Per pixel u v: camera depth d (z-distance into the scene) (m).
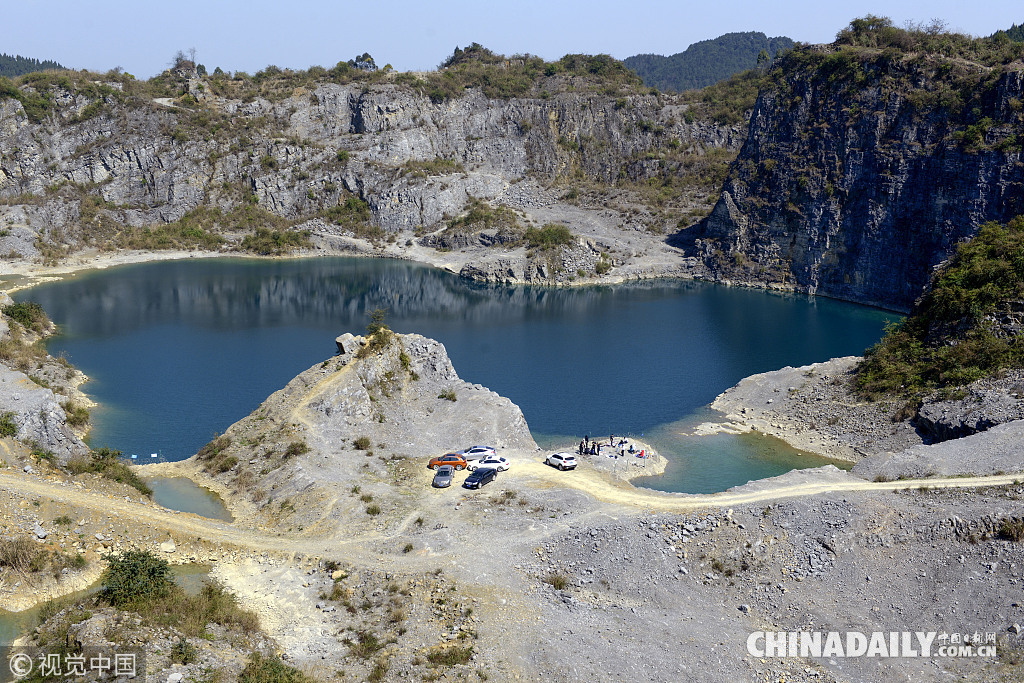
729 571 62.16
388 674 49.66
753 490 73.06
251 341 154.88
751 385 124.12
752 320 184.62
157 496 79.12
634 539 64.62
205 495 80.12
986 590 57.25
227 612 56.09
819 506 67.38
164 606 55.53
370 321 176.00
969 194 185.75
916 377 107.69
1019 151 179.25
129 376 128.25
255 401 116.62
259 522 72.69
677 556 63.56
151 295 197.38
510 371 138.38
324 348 150.25
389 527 68.44
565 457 82.81
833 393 114.56
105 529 65.25
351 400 91.75
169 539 65.75
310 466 79.62
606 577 62.00
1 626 55.75
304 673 49.47
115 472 78.12
